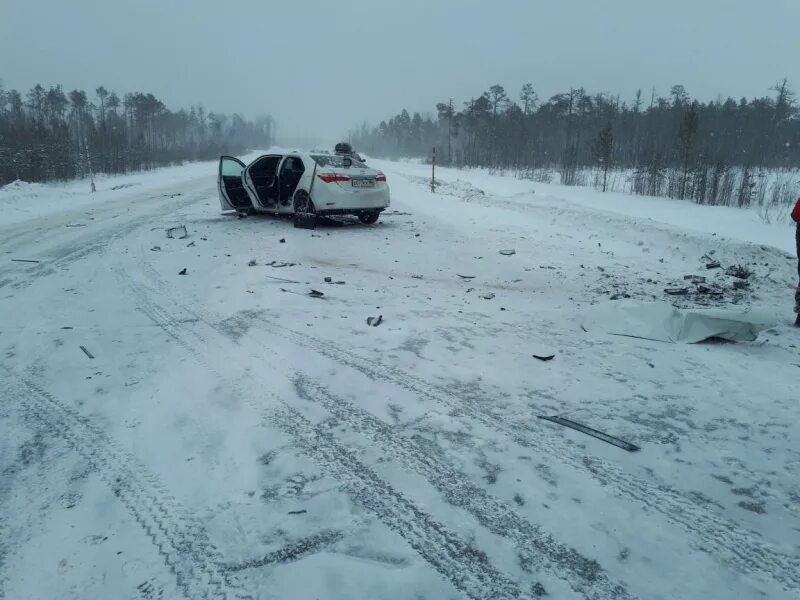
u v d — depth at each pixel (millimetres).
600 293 6648
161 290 6344
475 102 66375
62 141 34531
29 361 4258
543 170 39656
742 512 2562
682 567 2209
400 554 2252
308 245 9164
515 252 8906
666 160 24828
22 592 2033
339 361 4258
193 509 2520
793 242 11727
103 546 2283
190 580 2094
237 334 4848
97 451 3004
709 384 3996
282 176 11148
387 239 9883
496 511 2533
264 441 3094
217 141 116438
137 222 12000
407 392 3738
